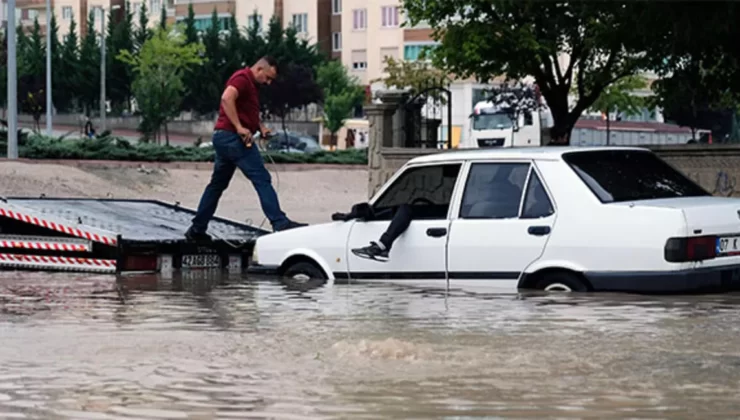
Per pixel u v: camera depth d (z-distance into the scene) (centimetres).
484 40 3384
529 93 6038
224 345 844
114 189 3775
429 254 1232
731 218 1136
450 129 2581
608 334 874
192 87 9031
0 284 1333
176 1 11150
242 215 3070
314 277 1327
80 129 8675
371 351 806
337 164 5003
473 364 755
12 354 813
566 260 1145
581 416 604
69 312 1053
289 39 9294
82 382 709
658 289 1097
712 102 2573
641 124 7044
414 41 9725
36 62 9756
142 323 972
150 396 665
